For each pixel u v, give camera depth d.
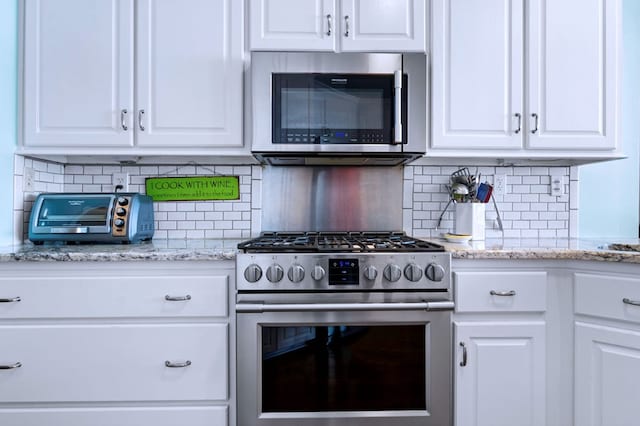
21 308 1.20
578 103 1.51
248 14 1.48
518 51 1.51
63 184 1.76
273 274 1.18
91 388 1.21
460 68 1.50
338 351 1.23
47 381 1.20
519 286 1.27
